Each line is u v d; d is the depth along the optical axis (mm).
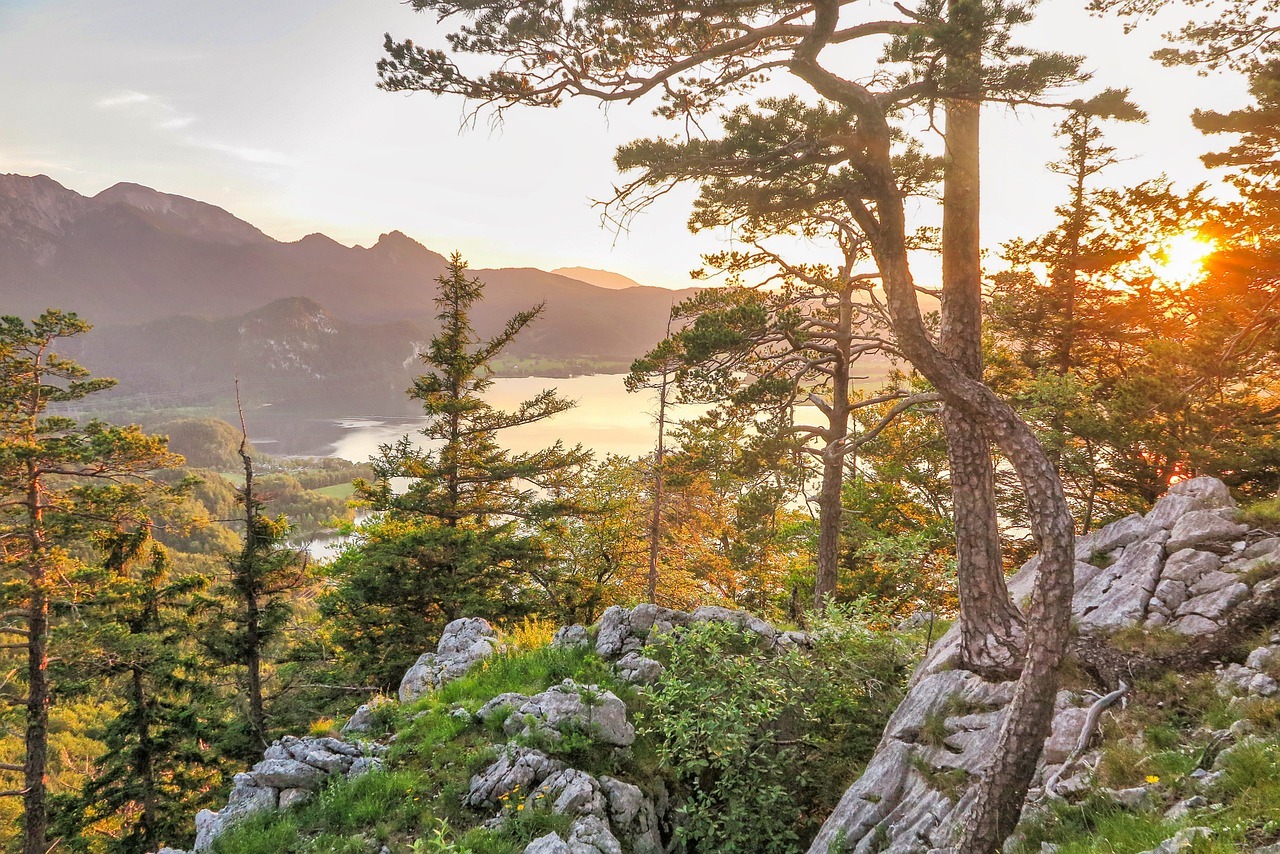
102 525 21016
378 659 19109
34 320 20625
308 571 21406
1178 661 6477
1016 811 5238
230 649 19750
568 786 7801
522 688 10250
